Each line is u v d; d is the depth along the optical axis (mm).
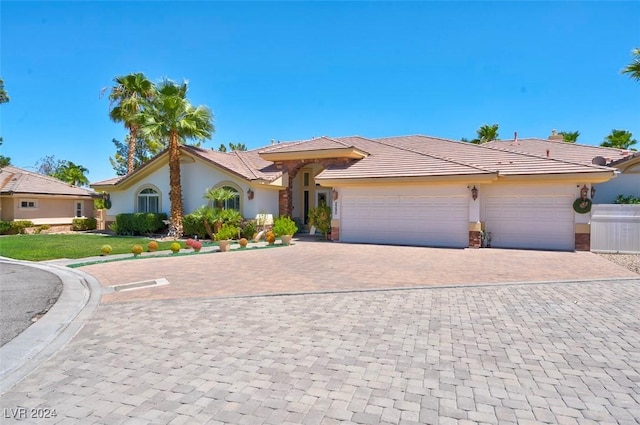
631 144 33250
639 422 3646
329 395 4215
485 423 3646
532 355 5289
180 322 6988
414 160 21281
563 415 3773
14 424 3691
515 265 13055
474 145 23688
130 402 4109
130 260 15047
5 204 28625
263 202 23859
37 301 8734
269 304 8172
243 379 4633
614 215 16766
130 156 35062
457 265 13102
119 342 6000
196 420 3734
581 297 8523
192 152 24234
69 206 32844
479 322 6785
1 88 23109
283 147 26078
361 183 20172
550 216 17828
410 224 19703
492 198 18797
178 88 23172
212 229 22703
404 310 7594
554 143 25703
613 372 4742
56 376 4789
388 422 3670
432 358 5215
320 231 23562
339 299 8523
